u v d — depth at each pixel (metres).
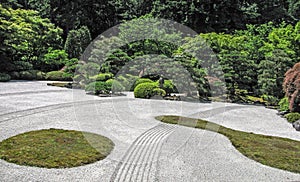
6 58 16.66
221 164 4.53
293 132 6.76
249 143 5.65
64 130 6.10
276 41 13.19
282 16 21.50
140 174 4.04
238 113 9.25
